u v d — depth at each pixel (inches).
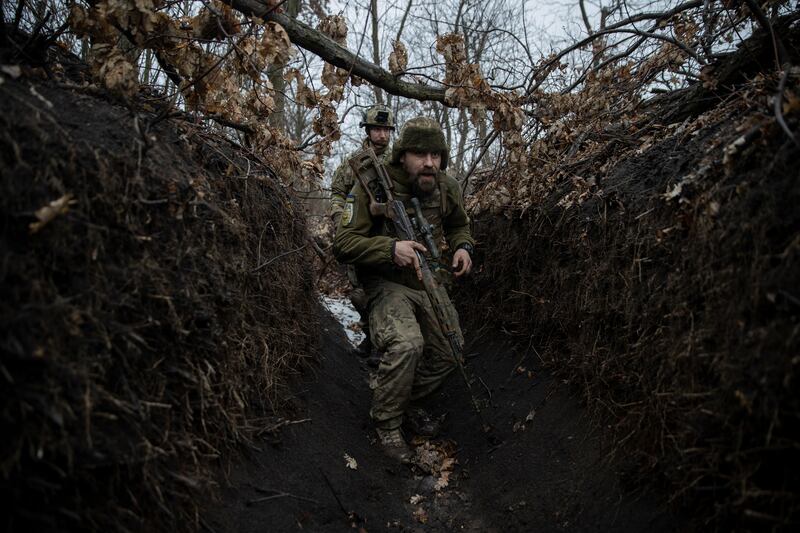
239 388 90.0
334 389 135.0
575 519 87.8
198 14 111.3
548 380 123.3
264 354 102.7
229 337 89.1
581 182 124.5
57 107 78.4
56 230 62.4
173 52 107.4
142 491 64.2
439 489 109.7
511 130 135.9
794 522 55.7
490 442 116.8
